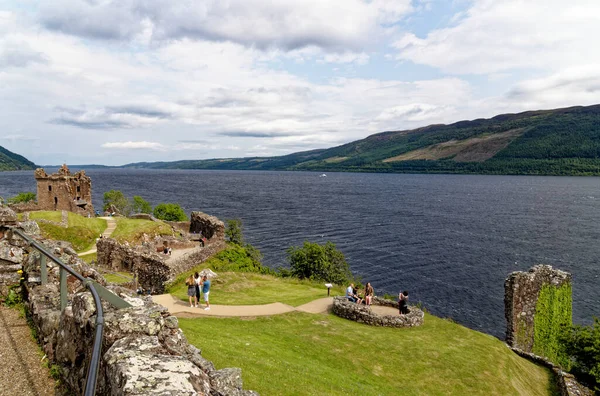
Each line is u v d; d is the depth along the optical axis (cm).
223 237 5962
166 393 490
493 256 8281
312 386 1559
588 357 2973
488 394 2027
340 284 5362
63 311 854
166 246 4853
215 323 2295
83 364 716
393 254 8362
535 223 12506
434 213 14662
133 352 606
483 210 15650
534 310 3600
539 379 2703
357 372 1975
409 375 2056
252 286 3584
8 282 1257
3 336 1002
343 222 12244
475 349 2520
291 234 10244
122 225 6116
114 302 744
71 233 5266
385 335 2514
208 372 774
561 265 7669
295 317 2639
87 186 8781
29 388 783
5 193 17500
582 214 14538
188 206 15500
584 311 5625
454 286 6469
